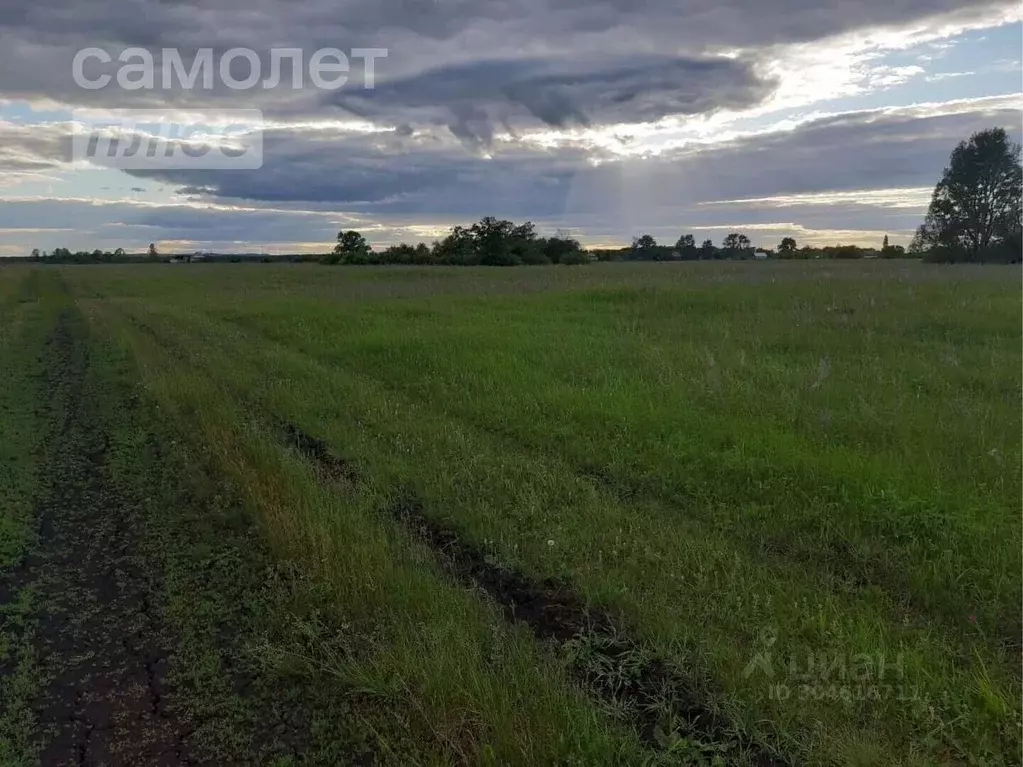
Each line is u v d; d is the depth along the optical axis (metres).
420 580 4.07
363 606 3.84
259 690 3.40
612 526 4.75
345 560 4.25
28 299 29.67
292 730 3.13
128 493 5.85
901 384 7.98
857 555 4.24
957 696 3.04
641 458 5.97
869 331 11.27
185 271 57.97
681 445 6.21
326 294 24.09
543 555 4.39
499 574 4.32
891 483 5.05
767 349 10.55
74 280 46.38
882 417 6.62
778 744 2.86
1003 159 52.69
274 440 6.97
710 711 3.06
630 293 18.02
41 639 3.85
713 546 4.38
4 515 5.37
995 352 9.60
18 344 15.18
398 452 6.52
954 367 8.75
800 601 3.78
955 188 54.25
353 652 3.56
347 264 77.81
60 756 3.00
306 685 3.41
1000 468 5.32
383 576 4.07
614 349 10.56
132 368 11.30
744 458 5.76
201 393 8.84
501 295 20.34
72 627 3.96
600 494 5.36
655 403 7.52
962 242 54.91
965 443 5.93
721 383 8.01
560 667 3.32
